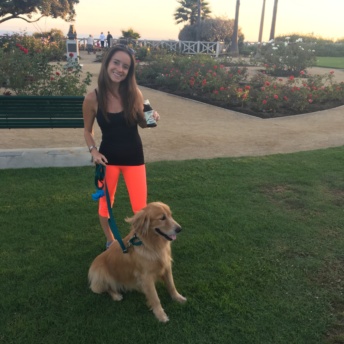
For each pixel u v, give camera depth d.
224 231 4.37
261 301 3.22
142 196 3.78
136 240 3.03
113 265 3.19
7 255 3.83
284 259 3.84
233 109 11.50
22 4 31.31
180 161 6.76
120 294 3.30
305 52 20.14
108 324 2.97
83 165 6.46
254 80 14.32
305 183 5.79
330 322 2.99
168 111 11.23
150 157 7.12
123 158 3.57
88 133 3.68
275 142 8.27
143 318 3.04
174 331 2.91
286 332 2.89
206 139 8.44
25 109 6.21
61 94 9.16
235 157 7.07
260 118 10.54
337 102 12.52
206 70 14.31
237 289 3.38
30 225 4.43
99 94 3.38
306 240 4.20
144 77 16.19
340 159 6.86
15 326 2.92
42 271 3.59
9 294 3.26
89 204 5.00
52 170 6.18
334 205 5.06
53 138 8.13
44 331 2.88
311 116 10.84
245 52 34.81
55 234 4.26
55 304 3.17
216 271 3.65
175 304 3.20
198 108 11.70
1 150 6.36
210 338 2.84
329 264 3.76
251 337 2.84
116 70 3.27
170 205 5.00
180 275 3.59
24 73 9.18
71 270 3.63
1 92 10.82
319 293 3.33
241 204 5.07
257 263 3.77
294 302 3.21
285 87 11.95
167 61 16.80
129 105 3.41
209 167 6.45
